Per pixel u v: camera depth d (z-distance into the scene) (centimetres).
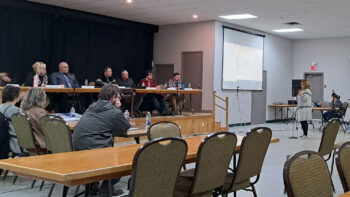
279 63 1431
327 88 1450
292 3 894
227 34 1159
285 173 182
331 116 1131
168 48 1207
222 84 1143
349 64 1406
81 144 346
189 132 953
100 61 1084
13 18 902
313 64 1473
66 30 1002
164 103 934
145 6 959
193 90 925
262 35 1318
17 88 464
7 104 457
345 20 1088
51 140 377
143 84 914
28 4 899
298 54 1509
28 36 930
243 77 1231
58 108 730
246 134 297
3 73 812
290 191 181
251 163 311
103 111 355
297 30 1288
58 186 451
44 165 228
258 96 1327
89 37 1055
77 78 1028
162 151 224
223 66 1145
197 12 1016
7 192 423
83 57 1041
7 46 894
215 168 275
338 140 905
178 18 1102
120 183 474
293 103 1375
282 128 1198
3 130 436
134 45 1177
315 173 196
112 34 1113
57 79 788
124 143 780
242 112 1244
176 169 241
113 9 997
